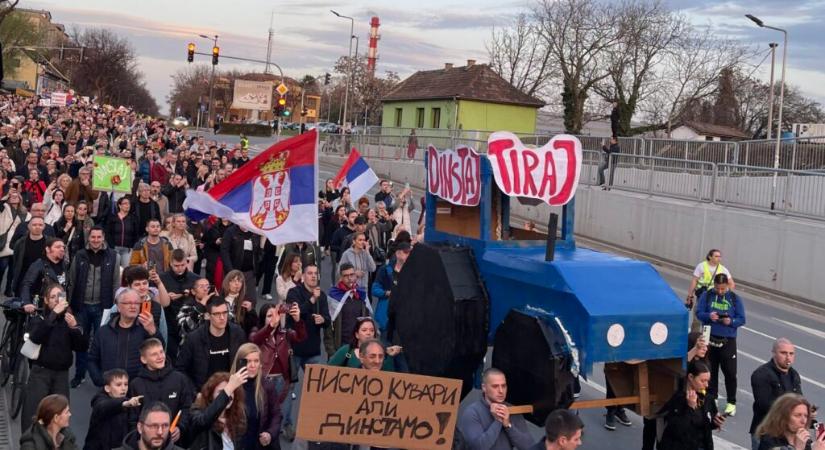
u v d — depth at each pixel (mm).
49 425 5957
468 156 7863
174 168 23375
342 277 9727
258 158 10008
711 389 8055
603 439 9297
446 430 5504
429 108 53031
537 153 7617
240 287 8812
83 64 105438
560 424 5340
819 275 19766
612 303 6391
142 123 47750
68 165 20719
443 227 8672
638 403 7094
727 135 62688
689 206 24281
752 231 21922
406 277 8172
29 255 11203
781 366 7816
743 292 21234
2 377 9422
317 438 5355
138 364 7605
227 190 10125
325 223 17453
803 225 20312
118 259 10102
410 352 7961
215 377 6203
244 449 6711
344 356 7293
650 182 27031
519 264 6996
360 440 5410
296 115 118188
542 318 6562
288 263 10562
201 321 8555
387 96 57000
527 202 8008
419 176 40219
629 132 52000
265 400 6832
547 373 6316
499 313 7277
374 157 46531
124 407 6340
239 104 94875
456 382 5504
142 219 14328
